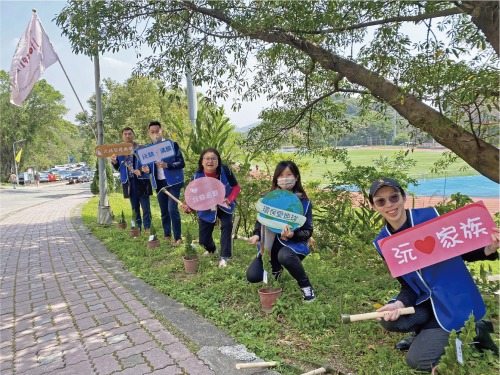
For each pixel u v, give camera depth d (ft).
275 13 15.10
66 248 22.25
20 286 15.75
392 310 8.08
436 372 7.55
